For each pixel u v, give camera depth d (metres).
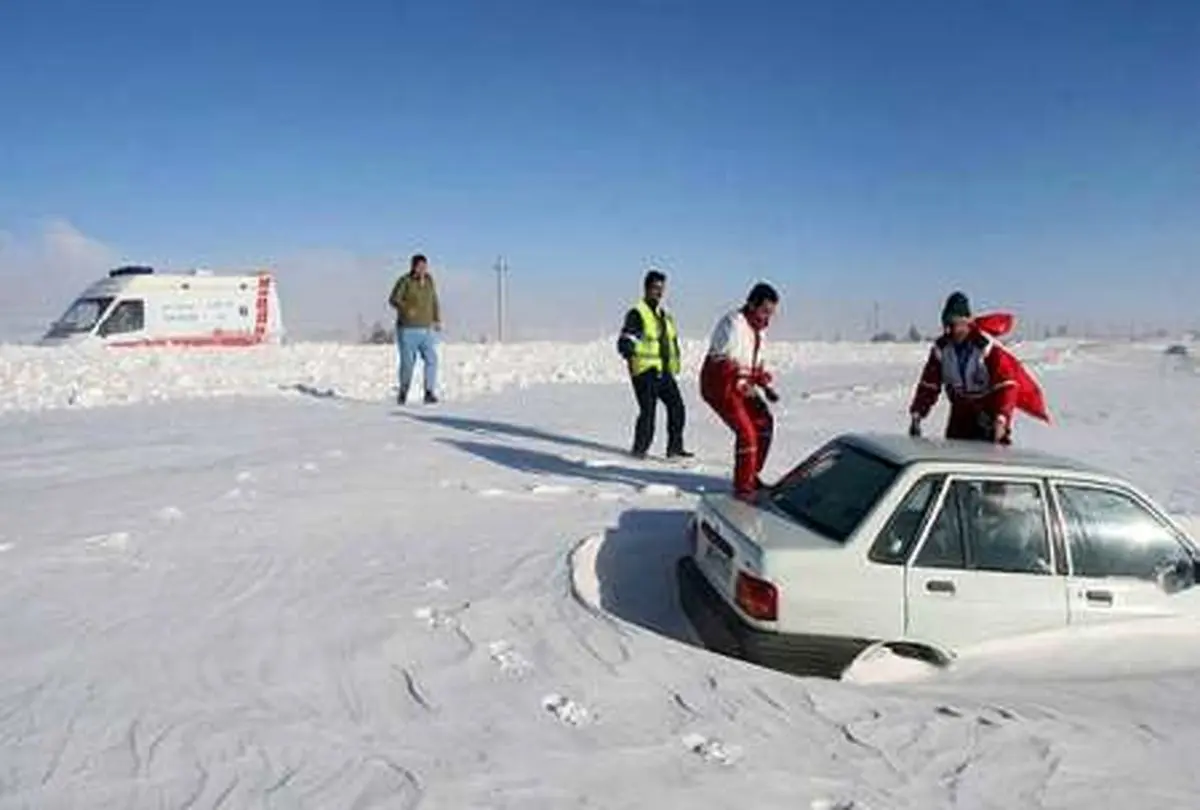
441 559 7.34
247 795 3.89
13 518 8.04
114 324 30.62
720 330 9.11
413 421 14.69
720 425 15.77
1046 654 5.93
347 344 35.53
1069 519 6.13
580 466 11.32
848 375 29.08
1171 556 6.20
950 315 8.30
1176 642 6.06
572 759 4.34
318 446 12.02
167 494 9.05
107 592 6.26
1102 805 4.21
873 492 6.14
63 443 12.05
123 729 4.41
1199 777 4.53
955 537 6.00
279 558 7.18
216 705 4.70
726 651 5.99
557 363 28.39
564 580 6.95
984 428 8.23
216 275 32.31
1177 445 14.98
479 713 4.77
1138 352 38.12
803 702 5.20
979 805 4.16
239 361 24.78
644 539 8.12
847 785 4.25
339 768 4.15
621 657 5.62
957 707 5.30
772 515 6.50
